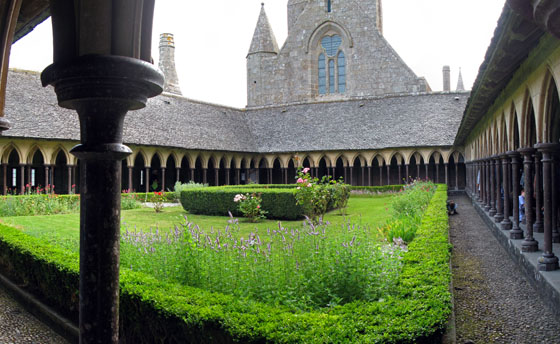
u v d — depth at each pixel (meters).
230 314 3.47
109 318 2.56
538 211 9.30
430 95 32.06
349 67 40.22
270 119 35.34
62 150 23.11
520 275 7.20
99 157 2.53
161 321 3.83
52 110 22.50
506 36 5.77
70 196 18.88
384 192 28.45
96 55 2.41
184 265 5.05
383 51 39.09
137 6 2.51
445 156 28.52
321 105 34.81
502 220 11.42
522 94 7.65
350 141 30.64
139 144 24.42
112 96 2.48
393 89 38.75
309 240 5.68
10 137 19.69
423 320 3.13
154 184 29.58
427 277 4.33
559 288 5.21
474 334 4.73
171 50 42.38
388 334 2.94
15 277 7.02
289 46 42.56
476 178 20.06
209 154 29.28
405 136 29.45
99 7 2.42
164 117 28.25
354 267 4.69
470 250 9.43
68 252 6.30
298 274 4.74
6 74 5.39
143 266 5.67
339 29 40.66
